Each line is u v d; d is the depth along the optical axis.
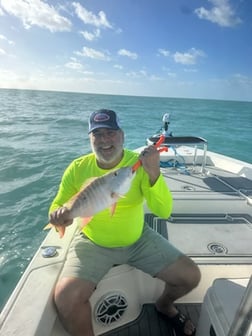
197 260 2.48
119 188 1.85
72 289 1.88
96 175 2.27
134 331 2.37
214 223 3.13
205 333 1.91
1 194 6.90
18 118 22.72
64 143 13.24
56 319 1.97
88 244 2.25
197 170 4.74
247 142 15.52
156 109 41.50
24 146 12.09
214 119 28.80
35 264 2.15
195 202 3.41
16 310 1.73
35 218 5.80
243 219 3.22
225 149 13.80
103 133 2.10
